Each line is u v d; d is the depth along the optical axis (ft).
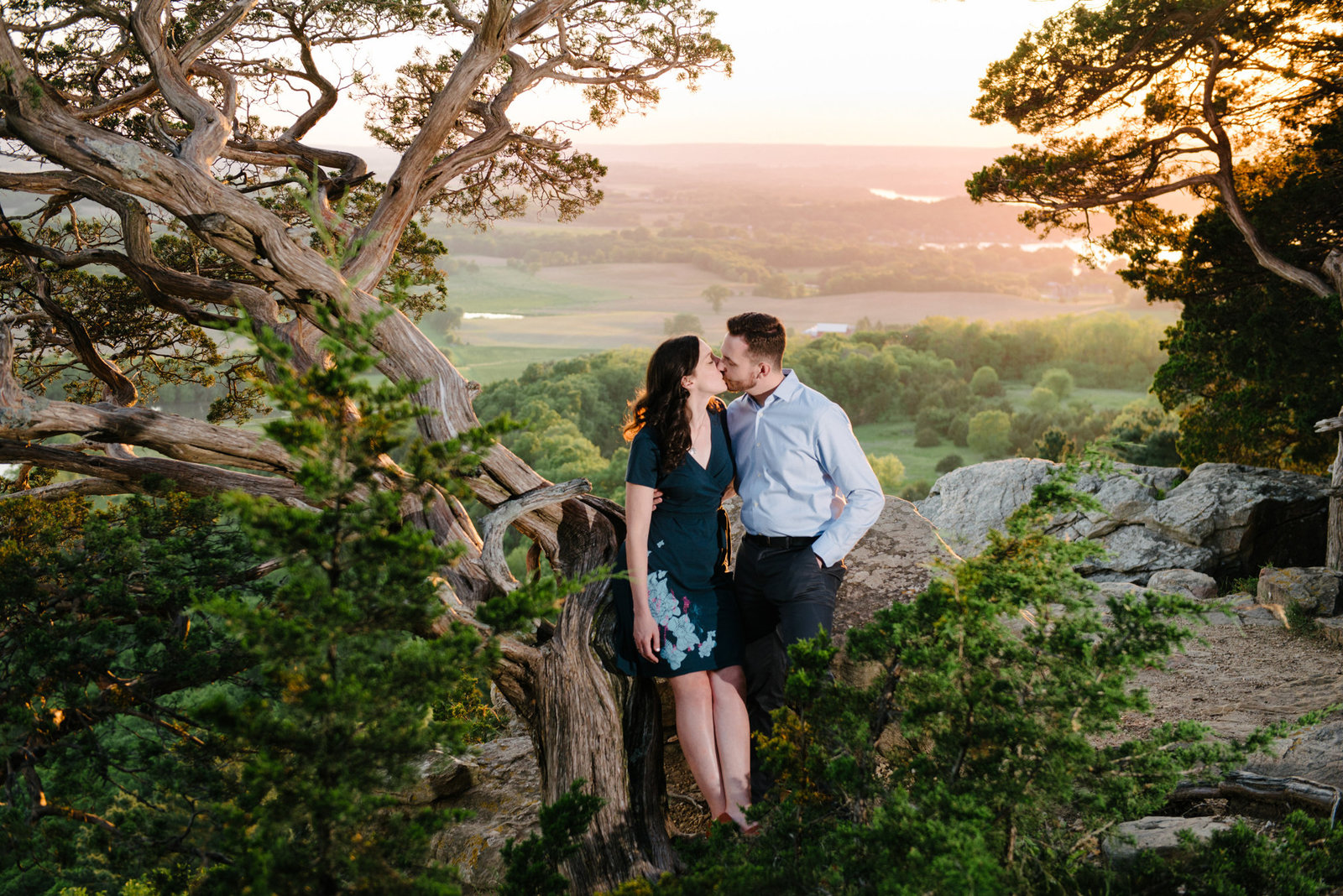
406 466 6.56
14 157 18.38
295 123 25.93
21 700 9.68
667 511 9.92
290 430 6.01
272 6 23.61
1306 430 51.44
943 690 7.07
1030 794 6.84
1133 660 7.11
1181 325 56.49
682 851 9.09
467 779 13.03
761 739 7.88
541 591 6.81
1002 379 590.55
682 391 9.56
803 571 10.13
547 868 7.43
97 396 31.01
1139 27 34.37
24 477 23.34
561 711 10.09
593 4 23.94
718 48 25.27
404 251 33.19
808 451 10.09
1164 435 92.43
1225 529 31.24
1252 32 34.09
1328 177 37.99
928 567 13.44
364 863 5.79
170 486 13.33
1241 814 9.90
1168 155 39.14
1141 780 7.83
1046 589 7.24
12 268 26.53
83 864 8.02
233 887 5.66
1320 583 21.88
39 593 10.96
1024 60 37.50
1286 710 14.35
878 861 6.22
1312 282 37.04
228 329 12.17
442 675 6.23
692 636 9.74
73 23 20.08
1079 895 7.09
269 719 5.83
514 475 12.32
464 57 18.06
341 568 6.24
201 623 11.07
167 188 13.26
